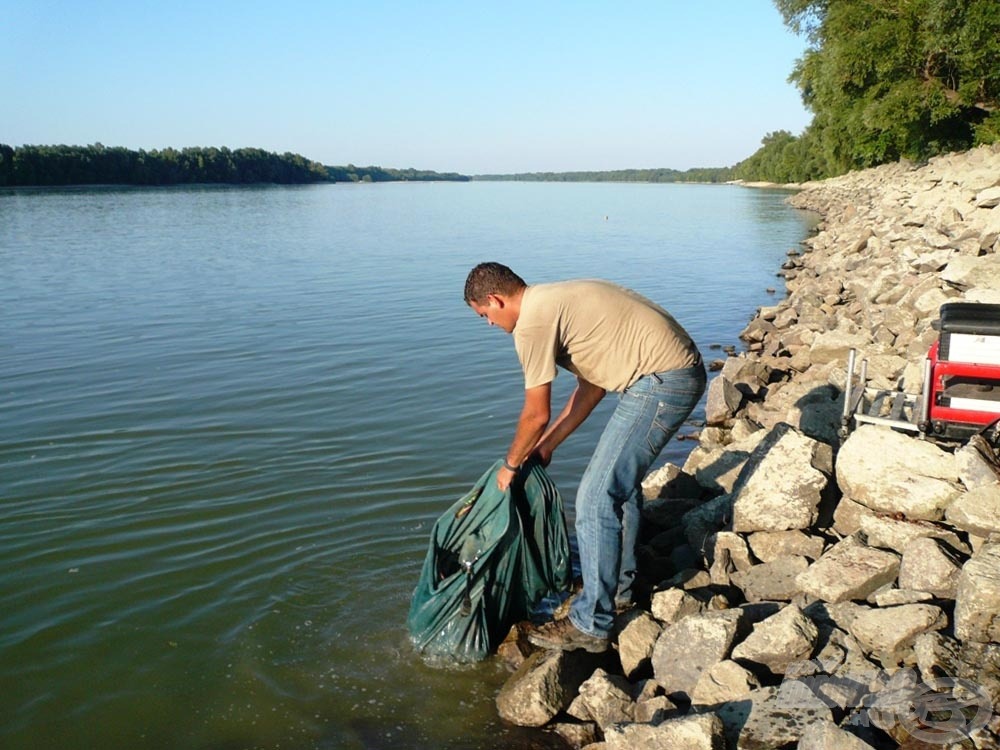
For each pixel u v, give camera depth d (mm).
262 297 16688
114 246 27891
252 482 6789
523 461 4406
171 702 4172
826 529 5027
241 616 4891
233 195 86125
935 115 27328
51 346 12039
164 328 13391
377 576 5316
